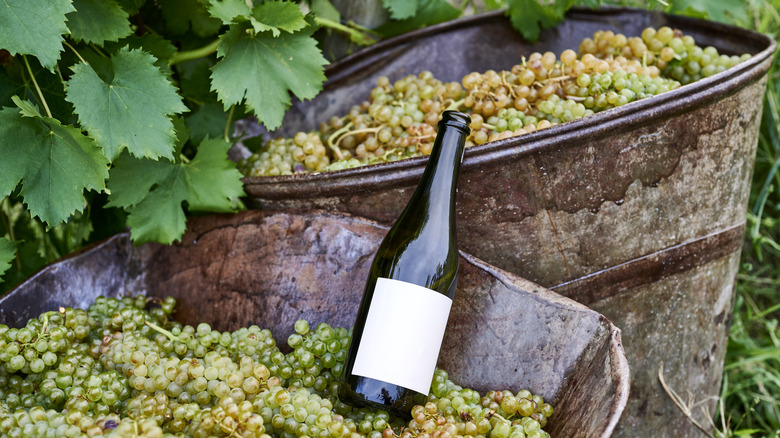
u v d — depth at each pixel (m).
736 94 1.35
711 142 1.35
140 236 1.44
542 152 1.22
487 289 1.20
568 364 1.09
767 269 2.43
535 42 1.89
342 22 1.93
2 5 1.12
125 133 1.24
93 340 1.25
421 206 1.20
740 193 1.48
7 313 1.38
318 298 1.34
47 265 1.46
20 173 1.18
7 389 1.14
